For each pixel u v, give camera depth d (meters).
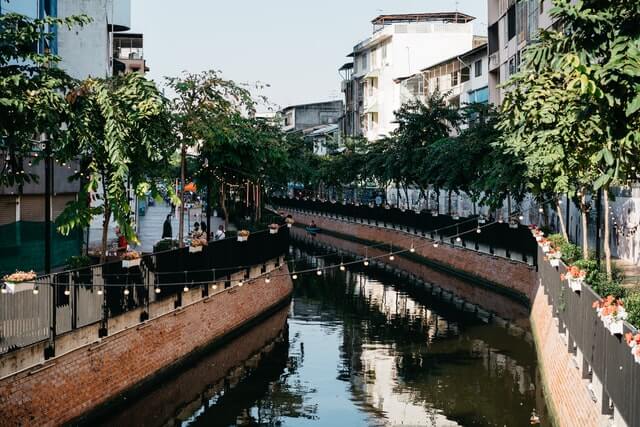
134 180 23.94
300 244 66.44
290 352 27.70
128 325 20.89
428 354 27.16
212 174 35.91
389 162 54.72
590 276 20.08
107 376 19.42
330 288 42.47
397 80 80.62
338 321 33.19
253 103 33.47
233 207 44.91
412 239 52.91
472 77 65.06
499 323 32.16
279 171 41.16
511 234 36.16
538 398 22.16
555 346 20.92
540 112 16.25
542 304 26.30
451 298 38.78
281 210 96.00
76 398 17.94
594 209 36.88
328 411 21.19
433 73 74.06
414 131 53.03
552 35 13.40
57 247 30.12
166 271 23.42
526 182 30.61
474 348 27.88
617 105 11.52
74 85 21.06
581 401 15.96
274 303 34.81
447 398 22.20
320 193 92.56
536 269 31.33
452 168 41.50
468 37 84.44
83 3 45.19
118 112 21.98
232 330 29.06
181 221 30.23
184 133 30.83
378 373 24.88
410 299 38.56
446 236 46.25
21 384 15.87
